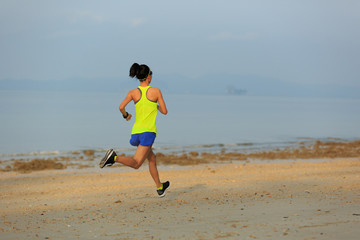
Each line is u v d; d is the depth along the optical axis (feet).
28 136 158.40
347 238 24.85
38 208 40.04
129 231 28.27
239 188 50.62
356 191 45.42
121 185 56.54
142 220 32.07
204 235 26.40
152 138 36.24
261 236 25.71
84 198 45.93
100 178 65.00
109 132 181.37
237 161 93.97
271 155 105.70
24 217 35.06
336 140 156.04
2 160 96.53
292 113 399.65
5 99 629.51
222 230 27.58
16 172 76.33
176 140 152.35
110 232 28.17
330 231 26.53
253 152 114.93
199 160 94.73
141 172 72.13
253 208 35.70
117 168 82.23
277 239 24.94
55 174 72.54
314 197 41.47
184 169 76.89
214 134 178.09
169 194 46.85
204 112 389.60
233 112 399.44
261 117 317.22
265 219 30.73
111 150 34.19
